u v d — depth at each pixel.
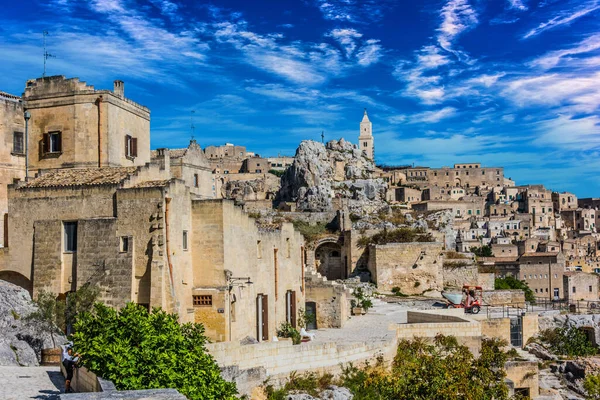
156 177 44.47
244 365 37.53
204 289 41.09
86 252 39.53
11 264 42.06
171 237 39.09
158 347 25.55
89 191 40.56
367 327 59.34
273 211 112.31
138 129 54.16
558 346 68.19
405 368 41.22
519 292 83.69
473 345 55.62
